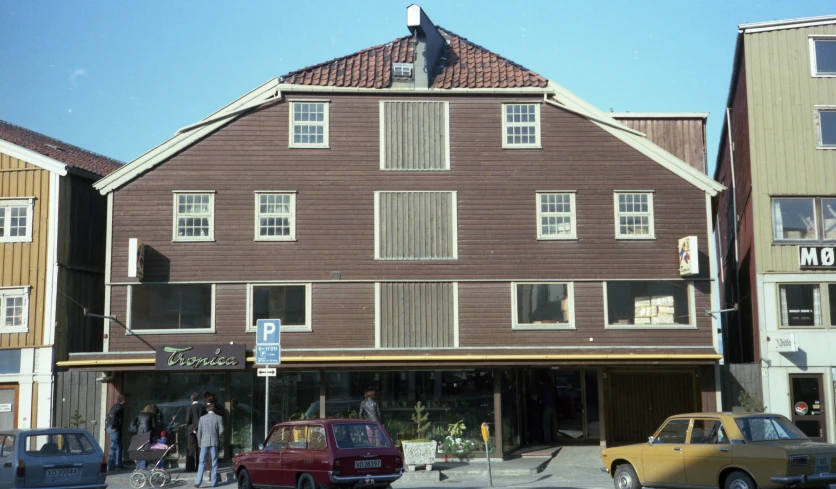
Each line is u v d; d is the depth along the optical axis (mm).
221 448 27094
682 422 17531
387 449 17906
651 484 17859
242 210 28094
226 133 28406
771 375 28375
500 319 27812
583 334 27766
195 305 27672
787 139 29406
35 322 28594
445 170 28484
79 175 30406
